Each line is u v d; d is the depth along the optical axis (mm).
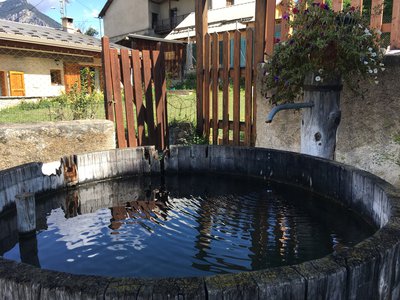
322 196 3020
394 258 1430
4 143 3652
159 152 4828
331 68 2684
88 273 1949
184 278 1218
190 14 23922
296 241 2311
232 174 3986
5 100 11164
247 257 2090
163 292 1143
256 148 3748
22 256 2209
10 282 1235
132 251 2197
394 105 3146
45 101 11766
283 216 2770
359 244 1421
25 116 8539
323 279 1219
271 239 2338
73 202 3285
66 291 1167
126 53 4672
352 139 3436
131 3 26875
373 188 2336
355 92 3139
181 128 5066
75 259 2123
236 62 4320
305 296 1208
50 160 3979
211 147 4035
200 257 2096
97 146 4316
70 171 3695
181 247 2238
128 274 1924
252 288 1162
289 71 2939
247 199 3205
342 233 2434
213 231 2490
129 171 4078
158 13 26844
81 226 2674
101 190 3643
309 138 2980
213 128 4746
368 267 1312
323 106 2842
